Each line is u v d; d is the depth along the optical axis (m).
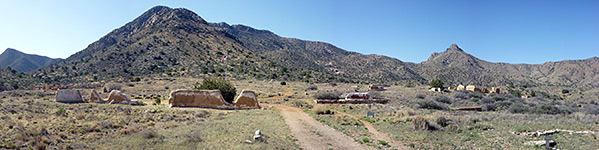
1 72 90.62
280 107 36.12
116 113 24.58
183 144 15.11
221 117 24.97
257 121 23.31
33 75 98.56
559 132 18.44
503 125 21.45
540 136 17.80
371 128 22.78
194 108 30.23
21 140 13.70
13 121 17.73
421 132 20.33
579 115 25.17
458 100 45.44
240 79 84.44
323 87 67.94
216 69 102.50
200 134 17.70
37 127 16.72
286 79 92.81
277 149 15.48
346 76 145.12
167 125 20.39
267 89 61.53
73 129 16.92
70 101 32.75
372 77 154.88
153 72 97.12
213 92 31.70
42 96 45.28
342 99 44.00
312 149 16.33
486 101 44.19
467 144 17.28
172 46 127.88
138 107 30.06
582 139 16.67
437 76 180.12
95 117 21.62
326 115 28.95
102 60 111.56
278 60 152.75
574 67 189.50
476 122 23.22
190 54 122.06
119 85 62.69
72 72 101.69
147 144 14.77
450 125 21.58
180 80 77.50
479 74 190.88
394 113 29.80
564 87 115.38
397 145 17.64
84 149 13.66
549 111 33.25
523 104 39.97
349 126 23.20
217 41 157.25
